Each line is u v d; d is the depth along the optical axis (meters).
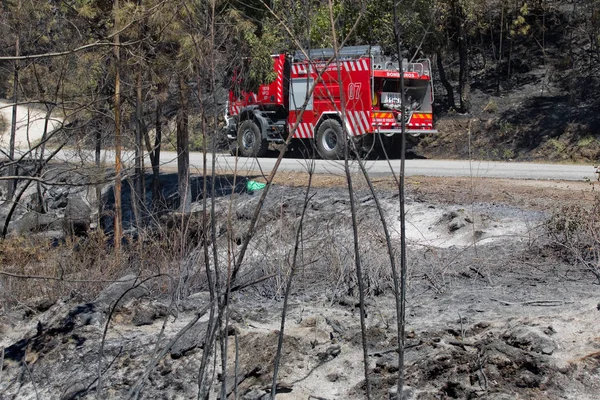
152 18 6.46
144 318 6.42
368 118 15.88
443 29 21.28
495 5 24.64
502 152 21.27
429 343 5.38
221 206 7.33
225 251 7.09
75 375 5.89
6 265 7.99
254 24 5.11
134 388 4.06
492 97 23.92
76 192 12.62
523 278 6.62
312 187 11.20
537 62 25.44
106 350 5.93
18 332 7.07
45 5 7.76
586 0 23.42
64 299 7.06
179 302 6.70
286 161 16.66
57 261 7.94
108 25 7.70
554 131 20.97
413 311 6.04
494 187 11.10
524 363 4.84
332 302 6.41
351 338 5.67
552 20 26.44
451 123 22.66
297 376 5.39
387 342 5.59
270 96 16.61
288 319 6.09
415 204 9.77
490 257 7.16
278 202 9.00
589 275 6.61
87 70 7.73
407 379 5.07
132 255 7.90
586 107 21.61
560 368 4.73
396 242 7.26
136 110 7.79
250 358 5.51
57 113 7.87
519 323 5.33
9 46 7.92
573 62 23.70
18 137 11.70
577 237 7.16
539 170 15.30
